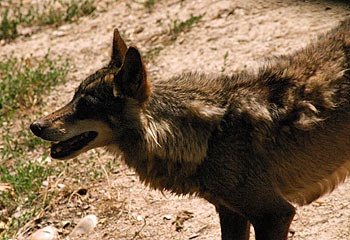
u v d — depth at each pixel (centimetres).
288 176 965
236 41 1817
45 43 2102
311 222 1118
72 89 1767
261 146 916
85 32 2130
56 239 1184
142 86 896
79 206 1275
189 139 918
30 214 1249
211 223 1162
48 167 1412
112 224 1211
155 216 1212
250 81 959
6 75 1895
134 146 951
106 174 1352
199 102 925
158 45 1919
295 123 915
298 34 1753
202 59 1766
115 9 2261
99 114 929
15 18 2336
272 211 937
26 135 1538
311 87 925
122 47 991
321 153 951
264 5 2009
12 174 1403
